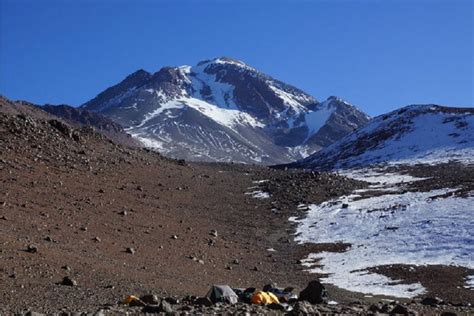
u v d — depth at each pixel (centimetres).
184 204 6025
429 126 12219
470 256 4372
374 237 5194
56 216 4147
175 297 2442
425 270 4131
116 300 2272
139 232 4469
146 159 7844
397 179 8106
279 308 2131
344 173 9506
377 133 12975
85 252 3359
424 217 5538
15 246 2970
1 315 1641
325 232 5544
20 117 6638
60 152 6222
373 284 3897
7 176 4838
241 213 6159
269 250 4972
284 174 8512
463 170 8269
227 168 9181
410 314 2014
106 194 5378
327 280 4053
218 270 3906
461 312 2245
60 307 1991
